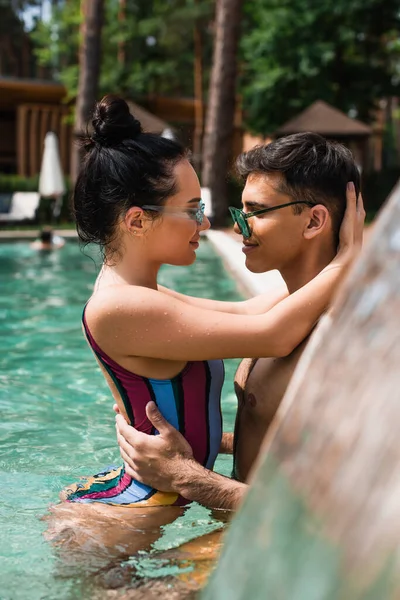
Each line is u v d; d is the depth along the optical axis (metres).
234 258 9.54
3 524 2.15
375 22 25.42
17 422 3.45
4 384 4.18
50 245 12.80
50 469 2.78
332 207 2.12
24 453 2.99
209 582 0.90
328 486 0.74
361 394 0.77
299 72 24.94
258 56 25.81
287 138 2.14
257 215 2.16
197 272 9.44
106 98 2.11
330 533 0.71
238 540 0.86
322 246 2.15
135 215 2.09
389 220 0.84
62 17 34.97
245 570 0.82
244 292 7.57
